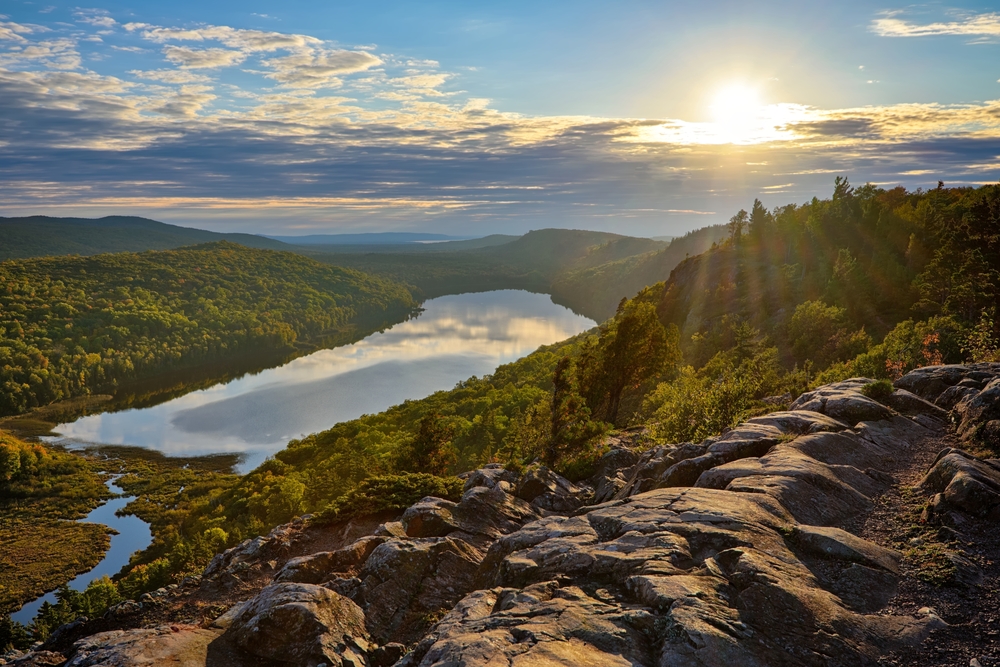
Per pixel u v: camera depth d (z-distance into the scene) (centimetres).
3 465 10662
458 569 1697
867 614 1000
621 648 901
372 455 9025
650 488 1970
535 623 983
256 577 1897
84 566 7975
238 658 1299
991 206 6225
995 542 1194
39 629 4556
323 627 1330
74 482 10800
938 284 8444
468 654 884
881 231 12544
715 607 970
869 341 6862
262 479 9525
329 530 2402
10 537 8806
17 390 16075
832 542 1178
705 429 3148
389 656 1341
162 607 1692
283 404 15838
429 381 18175
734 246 16738
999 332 4003
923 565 1142
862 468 1697
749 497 1406
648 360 5344
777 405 3203
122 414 15488
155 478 11025
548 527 1495
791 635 923
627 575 1127
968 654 880
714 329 10581
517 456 3347
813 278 11106
